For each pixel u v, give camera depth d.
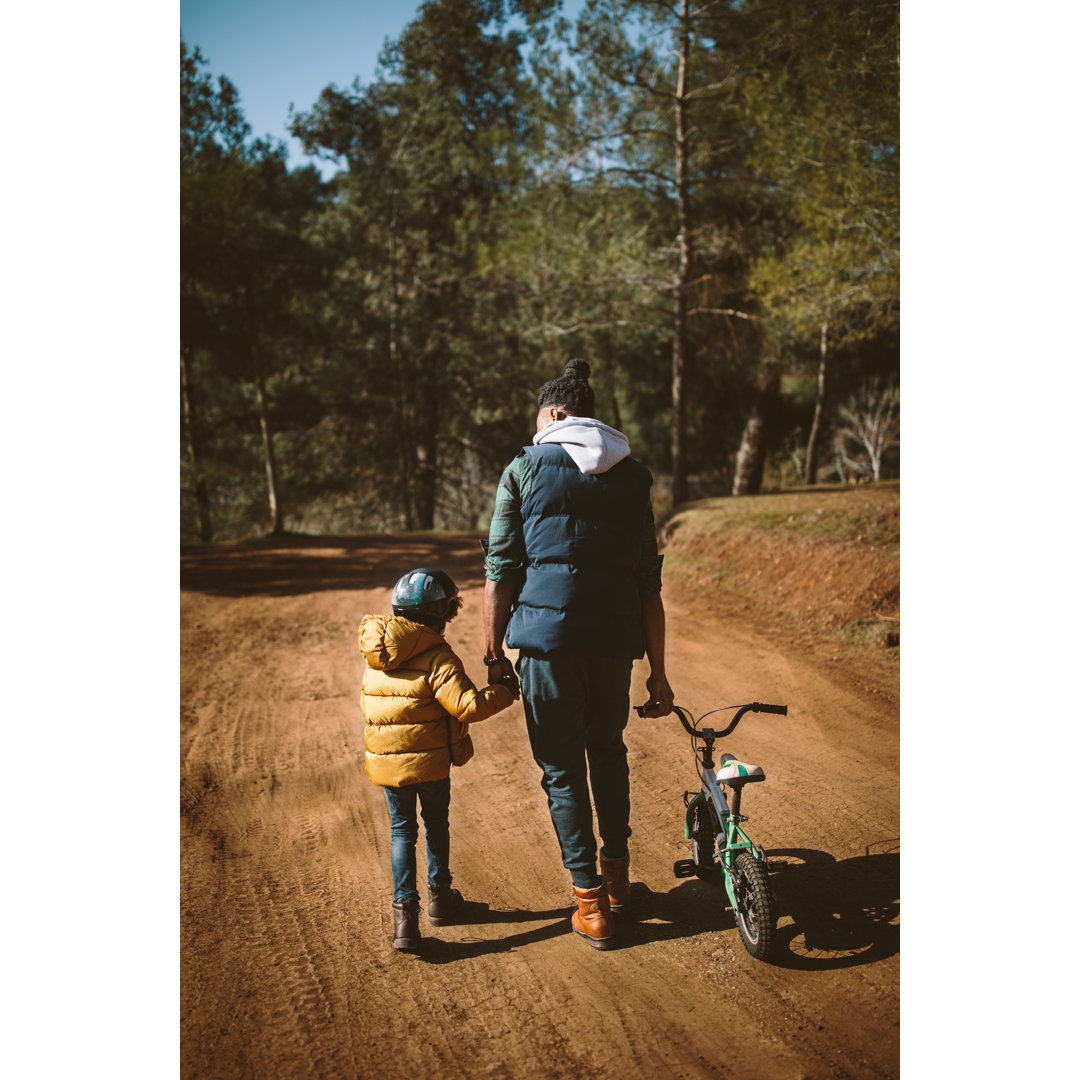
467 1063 2.56
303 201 27.77
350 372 25.22
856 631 7.14
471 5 26.02
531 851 3.95
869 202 10.42
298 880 3.76
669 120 16.83
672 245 18.33
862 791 4.32
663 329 19.25
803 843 3.82
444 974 3.02
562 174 16.86
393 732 3.16
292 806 4.57
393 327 25.95
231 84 17.59
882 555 8.15
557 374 22.33
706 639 7.55
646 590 3.23
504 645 3.25
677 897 3.46
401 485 28.12
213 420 22.88
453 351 26.55
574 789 3.12
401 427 26.80
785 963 2.96
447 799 3.34
